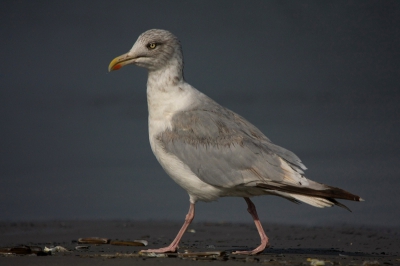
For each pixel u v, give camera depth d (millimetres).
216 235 12820
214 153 10125
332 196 9477
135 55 10742
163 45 10688
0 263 8586
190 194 10555
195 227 13984
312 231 13617
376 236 12977
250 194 10359
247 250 10883
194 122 10375
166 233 13031
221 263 8781
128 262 8695
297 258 9742
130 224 14352
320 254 10430
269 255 10078
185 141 10297
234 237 12594
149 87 10844
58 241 11727
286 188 9766
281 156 10055
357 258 9977
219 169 10086
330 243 11992
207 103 10750
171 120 10531
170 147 10359
